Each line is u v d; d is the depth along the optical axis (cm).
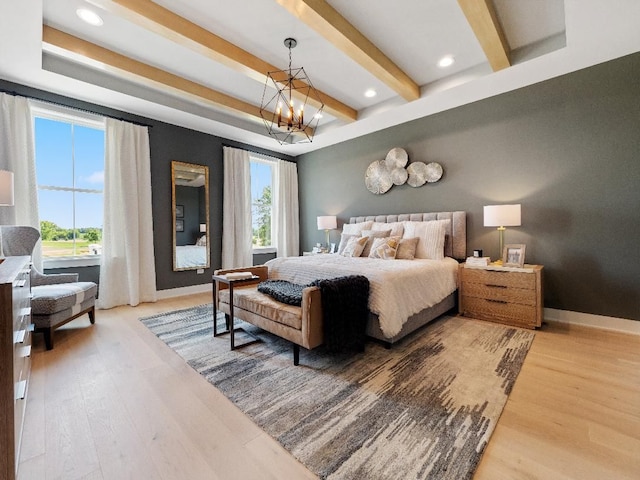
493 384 182
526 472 115
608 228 276
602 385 179
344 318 214
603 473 115
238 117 442
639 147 261
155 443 133
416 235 373
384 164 449
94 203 370
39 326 233
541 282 284
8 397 106
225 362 216
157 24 224
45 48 256
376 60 273
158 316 329
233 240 495
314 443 133
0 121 291
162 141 419
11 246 265
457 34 259
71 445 131
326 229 514
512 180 332
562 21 240
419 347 241
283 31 256
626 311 269
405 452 127
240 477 115
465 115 367
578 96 289
